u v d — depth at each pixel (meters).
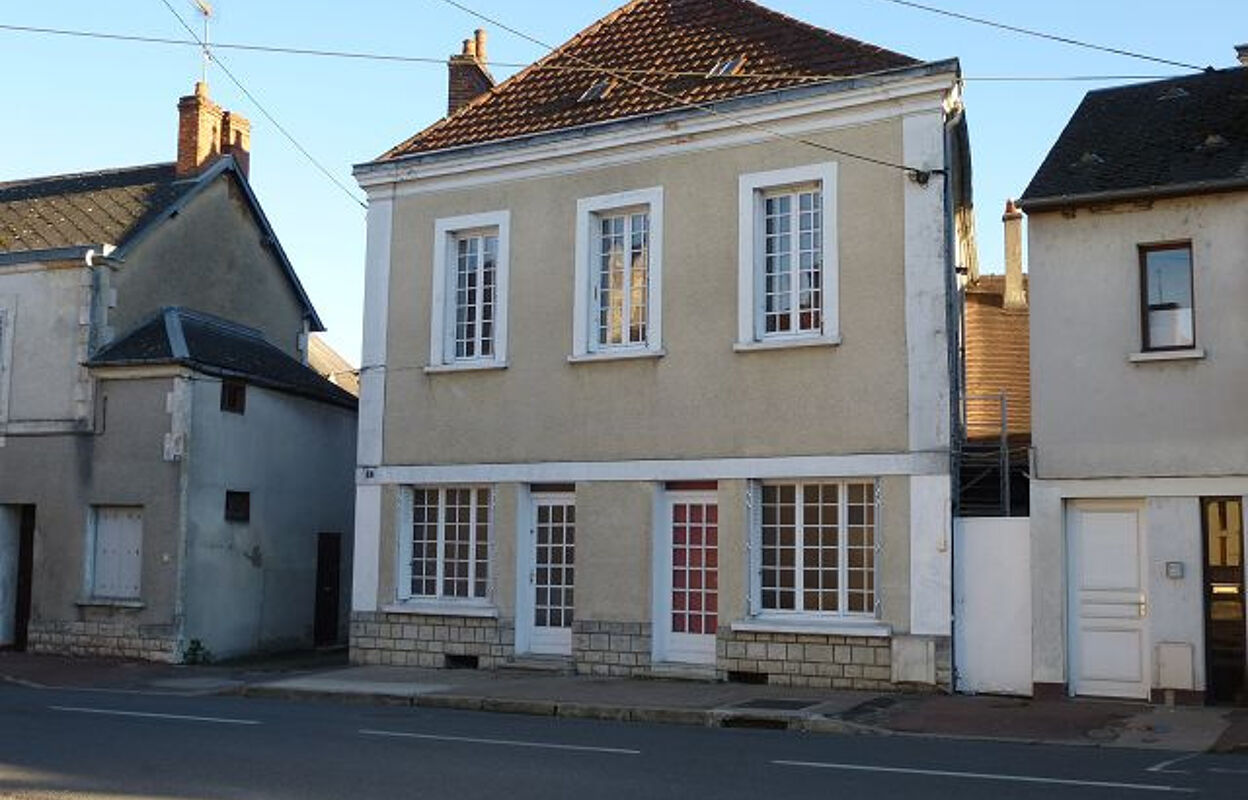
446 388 18.88
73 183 26.27
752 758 10.61
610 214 18.03
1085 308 14.70
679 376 17.02
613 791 8.92
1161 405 14.20
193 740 11.59
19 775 9.60
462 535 18.75
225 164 24.92
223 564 21.34
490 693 15.50
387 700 15.64
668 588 17.09
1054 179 15.12
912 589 15.23
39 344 22.09
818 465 15.93
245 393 22.09
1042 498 14.71
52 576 21.50
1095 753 11.12
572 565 17.86
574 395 17.80
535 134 18.28
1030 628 14.73
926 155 15.68
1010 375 23.47
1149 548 14.11
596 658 17.20
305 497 23.30
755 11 18.86
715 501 16.84
